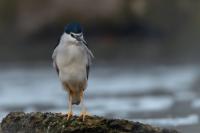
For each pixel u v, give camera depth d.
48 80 27.45
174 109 17.14
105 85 25.03
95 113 16.66
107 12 39.97
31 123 11.38
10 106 19.22
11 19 40.88
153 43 39.69
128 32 40.31
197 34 39.72
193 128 13.28
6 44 40.06
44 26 40.28
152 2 40.38
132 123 10.95
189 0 40.47
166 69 31.23
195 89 22.86
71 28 10.90
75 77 10.98
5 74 30.73
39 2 40.53
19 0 40.88
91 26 40.12
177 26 40.28
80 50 10.91
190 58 36.22
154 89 23.28
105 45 39.28
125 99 20.17
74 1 40.12
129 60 35.94
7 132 11.77
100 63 35.06
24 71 31.89
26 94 22.69
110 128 10.85
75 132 10.80
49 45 39.69
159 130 11.01
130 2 40.25
